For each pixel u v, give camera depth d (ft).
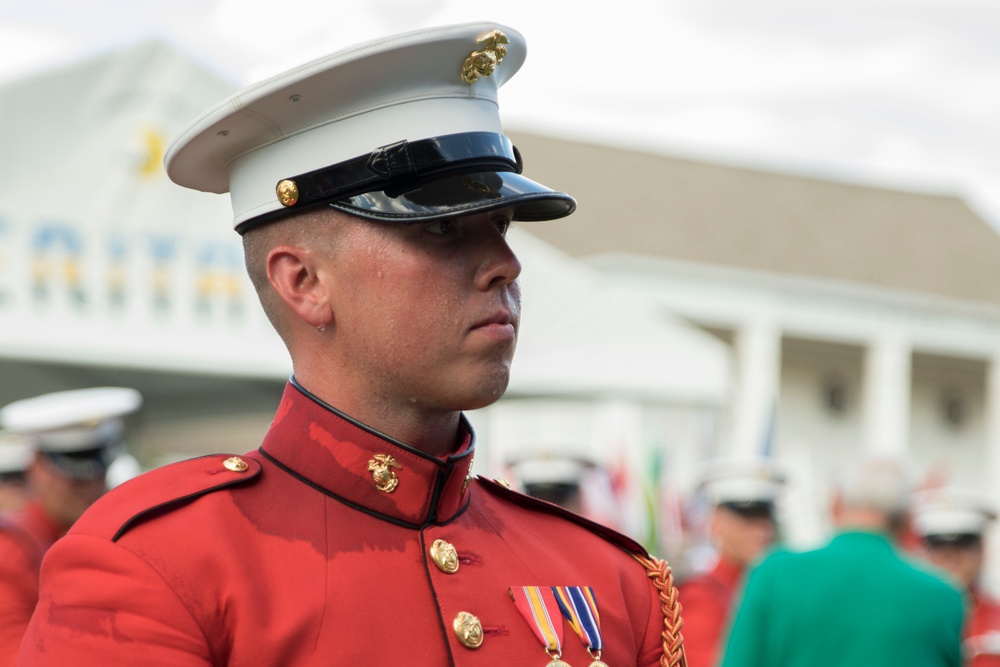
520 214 6.50
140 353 30.17
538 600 5.94
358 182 5.79
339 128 5.89
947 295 89.61
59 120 29.58
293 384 6.11
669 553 33.76
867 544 14.43
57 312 29.22
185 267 30.86
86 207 29.73
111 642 5.13
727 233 87.04
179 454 41.22
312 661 5.32
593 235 82.48
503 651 5.69
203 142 6.10
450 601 5.71
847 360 91.86
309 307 5.94
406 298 5.72
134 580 5.24
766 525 21.15
